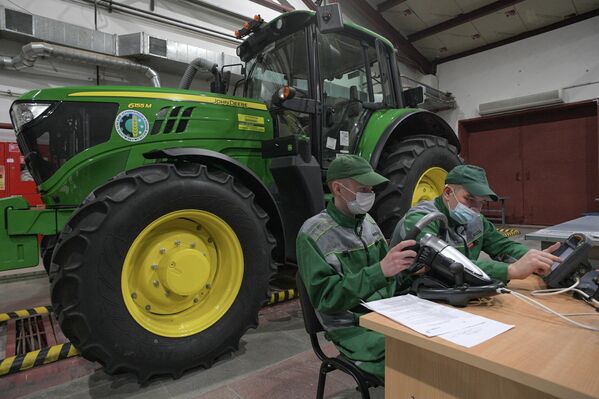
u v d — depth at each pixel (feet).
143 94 7.44
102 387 5.95
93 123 7.06
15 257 6.23
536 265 3.93
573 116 21.72
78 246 5.52
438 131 12.26
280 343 7.46
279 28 9.11
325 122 9.14
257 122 8.59
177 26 16.12
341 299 3.81
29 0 12.96
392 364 3.04
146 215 5.97
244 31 9.80
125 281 5.90
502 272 4.05
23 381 6.13
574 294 3.76
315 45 8.86
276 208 7.88
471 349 2.45
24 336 7.84
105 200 5.72
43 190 6.82
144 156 6.79
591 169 21.17
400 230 4.78
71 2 13.78
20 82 13.16
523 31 22.94
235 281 6.99
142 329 5.96
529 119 23.45
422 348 2.84
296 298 10.13
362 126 10.19
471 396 2.57
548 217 22.86
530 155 23.50
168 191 6.15
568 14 20.98
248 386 5.89
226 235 6.93
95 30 13.66
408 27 23.88
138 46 14.06
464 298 3.35
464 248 4.91
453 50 25.62
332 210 4.64
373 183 4.29
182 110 7.67
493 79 24.41
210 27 17.11
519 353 2.40
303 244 4.29
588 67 20.79
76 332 5.53
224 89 10.91
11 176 13.08
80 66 14.17
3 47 12.73
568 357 2.34
